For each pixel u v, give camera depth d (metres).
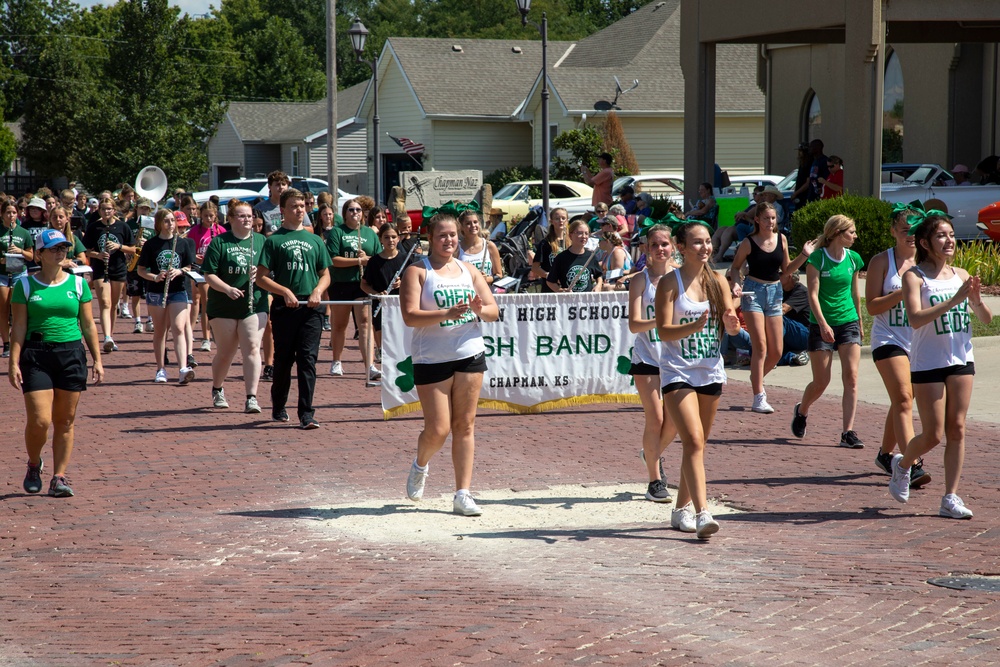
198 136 75.19
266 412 16.75
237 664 7.17
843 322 14.01
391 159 69.44
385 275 18.42
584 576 8.93
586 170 40.75
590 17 135.62
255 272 15.97
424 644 7.42
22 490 12.30
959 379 10.57
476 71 67.38
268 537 10.33
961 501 10.67
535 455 13.75
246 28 138.12
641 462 13.32
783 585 8.62
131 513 11.28
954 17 27.22
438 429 10.80
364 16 141.88
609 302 16.22
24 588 9.02
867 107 27.56
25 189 103.50
